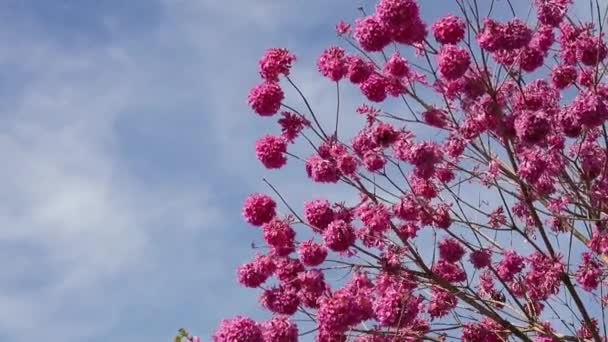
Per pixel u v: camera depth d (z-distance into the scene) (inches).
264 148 340.5
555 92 369.7
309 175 343.6
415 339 329.4
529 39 331.0
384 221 331.9
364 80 363.6
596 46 363.6
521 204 381.1
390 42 337.7
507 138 343.0
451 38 336.8
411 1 326.0
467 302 331.0
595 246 358.0
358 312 298.7
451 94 364.2
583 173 343.6
